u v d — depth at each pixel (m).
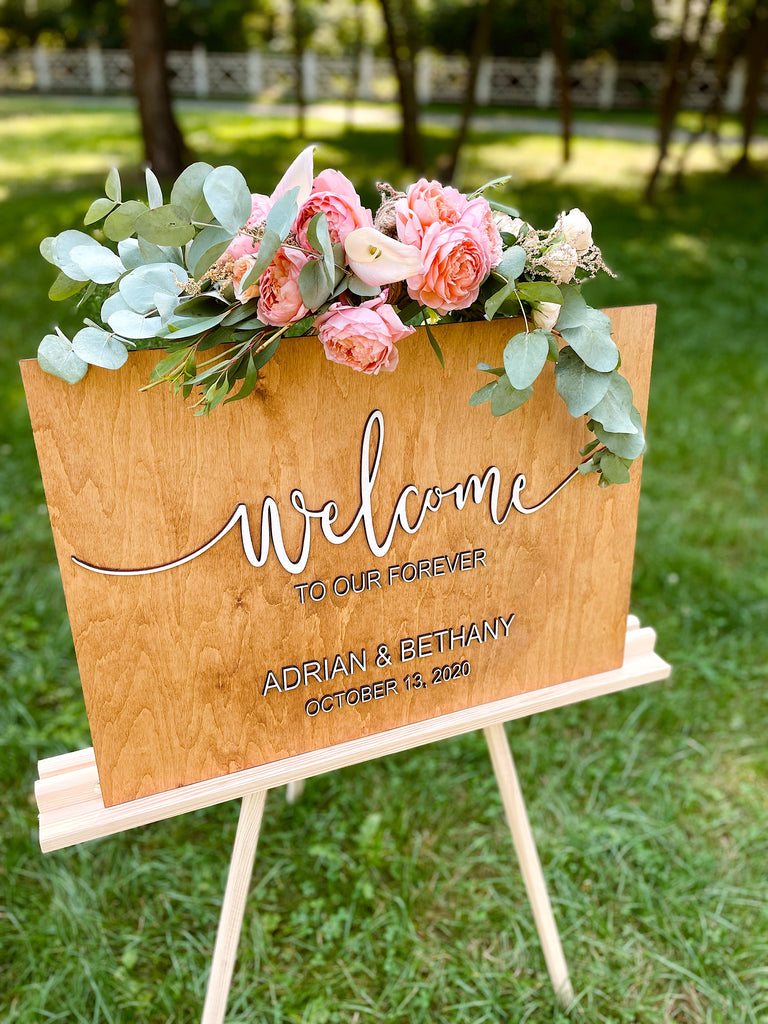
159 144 9.10
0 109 15.98
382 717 1.51
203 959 2.04
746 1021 1.92
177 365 1.11
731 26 11.51
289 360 1.23
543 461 1.49
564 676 1.69
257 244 1.11
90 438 1.15
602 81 18.80
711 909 2.15
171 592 1.26
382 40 18.77
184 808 1.37
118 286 1.17
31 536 3.46
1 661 2.87
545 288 1.20
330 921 2.11
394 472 1.36
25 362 1.09
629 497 1.60
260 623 1.34
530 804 2.44
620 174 11.72
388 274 1.12
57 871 2.20
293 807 2.43
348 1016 1.93
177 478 1.21
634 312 1.46
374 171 10.55
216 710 1.36
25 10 19.48
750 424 4.62
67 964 1.97
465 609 1.52
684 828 2.38
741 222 9.49
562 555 1.58
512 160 12.33
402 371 1.31
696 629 3.10
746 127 11.77
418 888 2.21
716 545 3.60
